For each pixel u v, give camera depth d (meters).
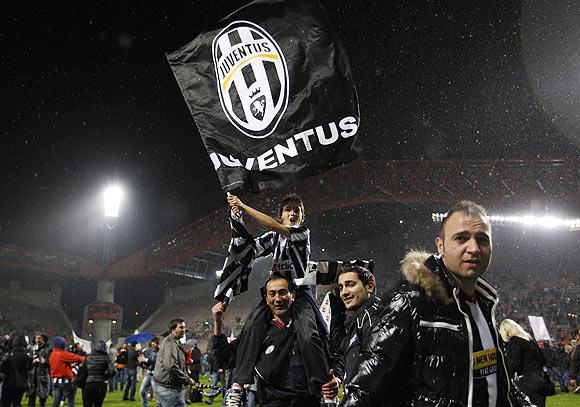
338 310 5.93
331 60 5.48
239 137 5.59
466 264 2.75
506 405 2.85
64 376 13.99
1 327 64.62
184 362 9.88
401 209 61.94
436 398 2.67
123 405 18.08
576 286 50.81
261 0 5.70
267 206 59.81
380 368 2.72
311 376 4.88
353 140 5.36
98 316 65.00
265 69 5.59
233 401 4.98
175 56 5.93
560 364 21.31
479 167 56.03
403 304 2.78
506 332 6.81
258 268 54.12
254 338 5.11
